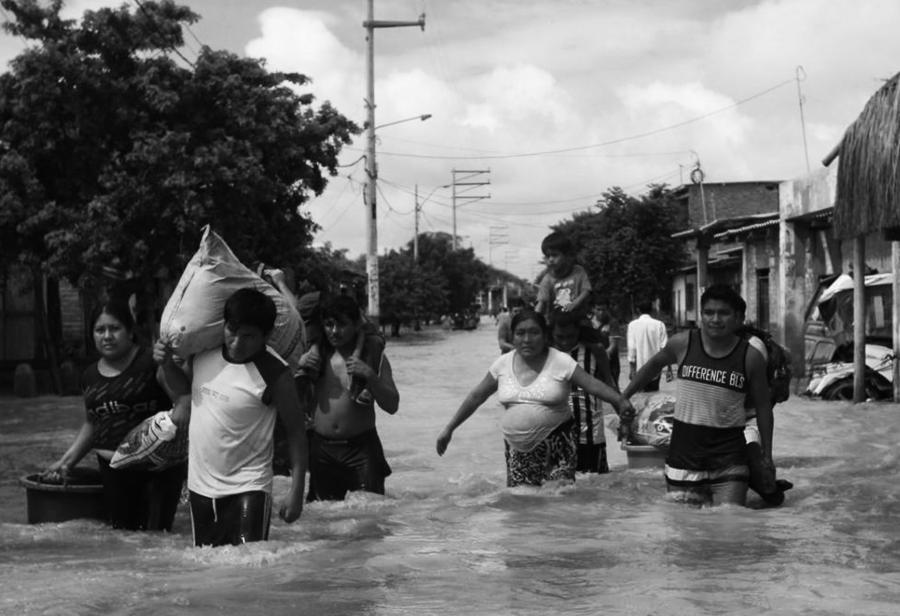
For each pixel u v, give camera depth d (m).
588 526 6.15
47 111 19.55
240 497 5.34
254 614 4.05
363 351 7.12
